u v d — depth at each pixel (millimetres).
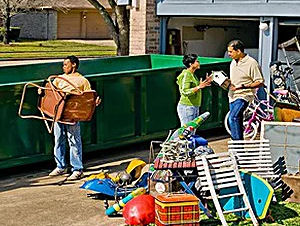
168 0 13047
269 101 11070
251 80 8336
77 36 44500
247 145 7059
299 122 8219
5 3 37500
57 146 8141
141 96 9781
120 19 14609
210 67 10984
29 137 8250
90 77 8883
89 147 9070
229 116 8570
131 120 9680
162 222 5770
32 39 43344
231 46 8289
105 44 39344
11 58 26922
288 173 7621
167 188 6336
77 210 6711
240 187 6309
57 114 7562
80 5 43594
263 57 11500
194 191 6414
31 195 7285
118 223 6297
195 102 8648
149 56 12719
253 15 11570
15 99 8016
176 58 12266
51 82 7711
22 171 8461
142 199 6164
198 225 5828
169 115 10297
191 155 6438
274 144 7707
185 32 14094
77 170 8062
